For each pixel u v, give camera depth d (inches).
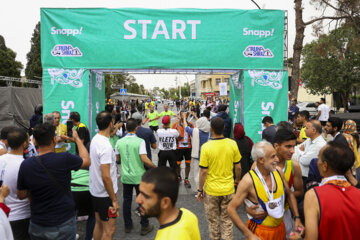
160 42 273.3
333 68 1003.9
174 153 253.1
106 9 269.7
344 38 540.4
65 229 107.1
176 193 62.3
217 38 276.4
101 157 133.0
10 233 82.3
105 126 138.5
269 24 278.7
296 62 530.9
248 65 279.7
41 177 103.2
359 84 991.0
